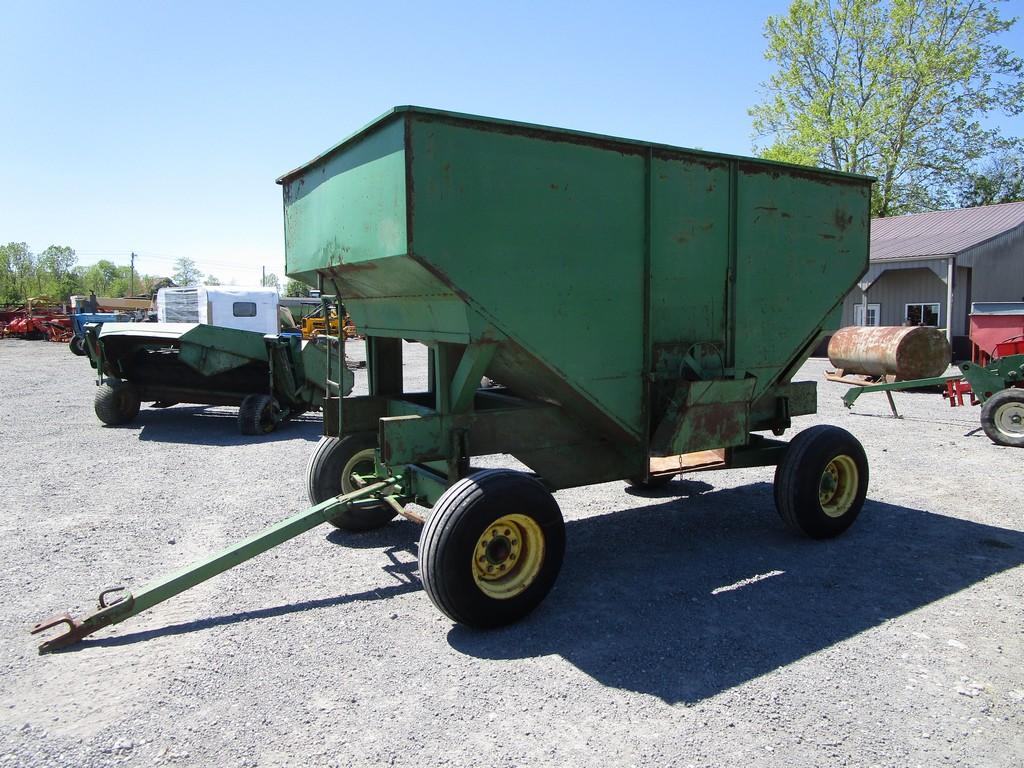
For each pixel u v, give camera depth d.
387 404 5.48
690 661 3.52
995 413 8.92
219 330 9.91
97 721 3.01
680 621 3.99
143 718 3.03
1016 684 3.29
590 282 4.21
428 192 3.52
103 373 11.23
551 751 2.78
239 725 2.98
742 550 5.21
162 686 3.31
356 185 3.95
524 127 3.82
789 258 5.26
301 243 4.84
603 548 5.27
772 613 4.09
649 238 4.43
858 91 33.75
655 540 5.45
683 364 4.73
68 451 9.08
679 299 4.69
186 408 13.34
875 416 11.43
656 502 6.55
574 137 4.04
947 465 7.87
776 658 3.54
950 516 6.00
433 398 5.66
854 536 5.50
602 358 4.33
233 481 7.42
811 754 2.75
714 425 4.70
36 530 5.66
